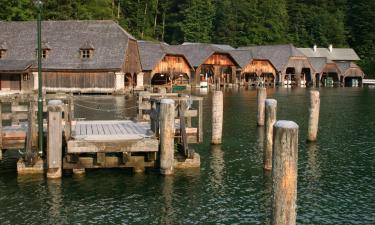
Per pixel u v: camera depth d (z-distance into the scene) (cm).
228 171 1906
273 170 884
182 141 1914
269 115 1898
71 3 8344
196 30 11675
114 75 6238
